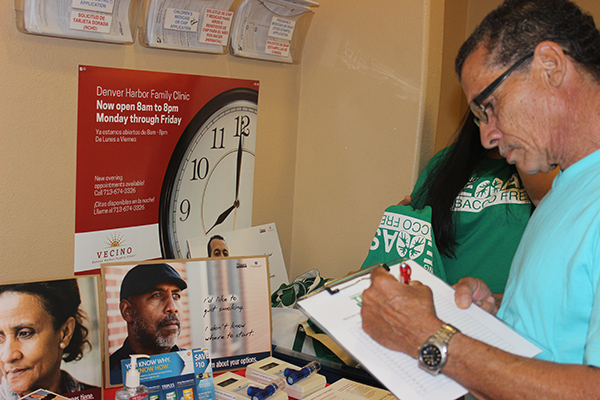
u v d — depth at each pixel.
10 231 1.10
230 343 1.18
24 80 1.07
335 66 1.69
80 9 1.09
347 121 1.69
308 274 1.69
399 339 0.72
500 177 1.36
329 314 0.81
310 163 1.81
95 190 1.23
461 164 1.37
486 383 0.65
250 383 1.09
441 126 2.45
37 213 1.14
